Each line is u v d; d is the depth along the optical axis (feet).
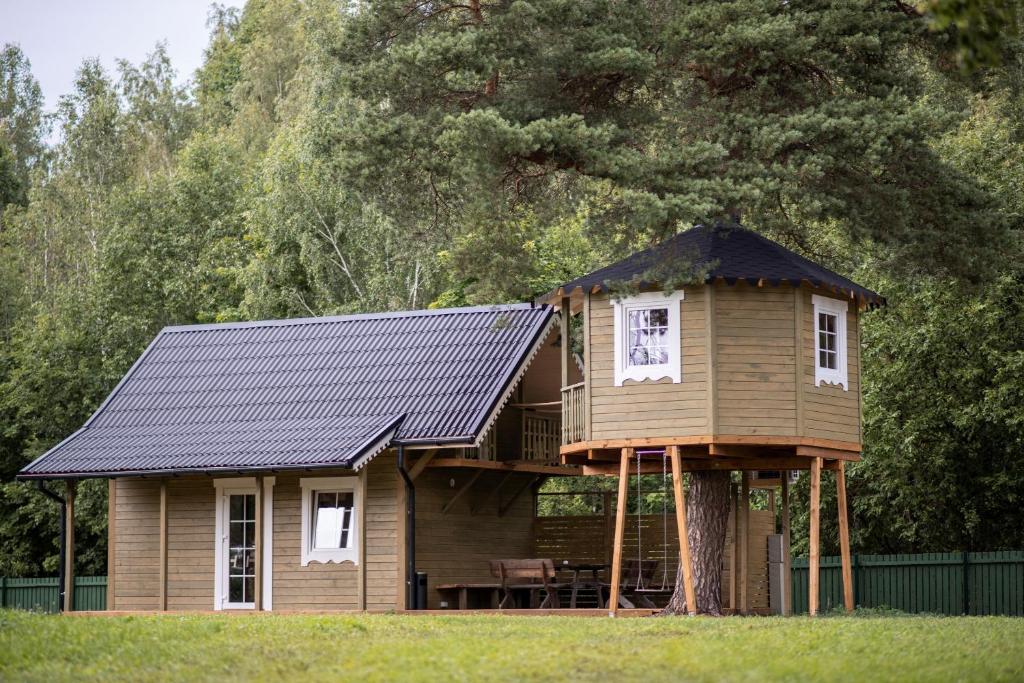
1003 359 96.73
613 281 74.79
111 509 102.17
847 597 80.02
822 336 78.02
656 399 75.66
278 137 169.07
